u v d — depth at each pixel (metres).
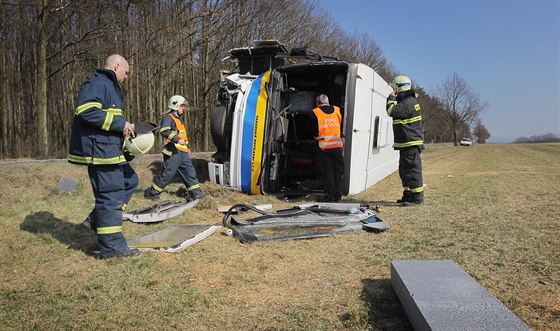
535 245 4.50
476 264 3.94
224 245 4.79
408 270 3.20
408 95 7.22
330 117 7.63
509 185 9.62
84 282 3.61
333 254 4.42
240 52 9.50
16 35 21.75
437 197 8.02
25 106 23.94
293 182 9.21
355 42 41.66
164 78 21.88
